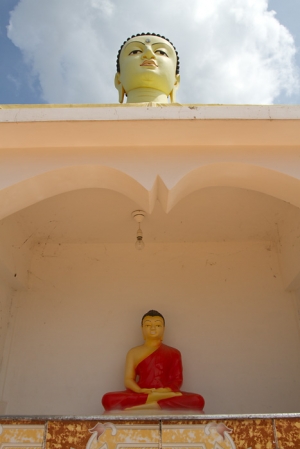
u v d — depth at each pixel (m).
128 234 4.52
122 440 2.60
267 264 4.52
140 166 3.03
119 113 2.88
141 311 4.35
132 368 3.82
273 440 2.56
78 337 4.23
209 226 4.39
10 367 4.08
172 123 2.89
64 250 4.66
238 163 3.03
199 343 4.18
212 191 3.83
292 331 4.21
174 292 4.43
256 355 4.11
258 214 4.19
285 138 3.01
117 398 3.49
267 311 4.30
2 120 2.85
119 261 4.60
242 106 2.92
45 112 2.88
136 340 4.22
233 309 4.32
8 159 3.04
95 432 2.62
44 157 3.04
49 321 4.30
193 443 2.58
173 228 4.42
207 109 2.90
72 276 4.52
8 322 4.25
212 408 3.89
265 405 3.90
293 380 4.00
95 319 4.32
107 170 3.04
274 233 4.51
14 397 3.96
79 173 3.08
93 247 4.68
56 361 4.12
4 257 3.88
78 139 3.00
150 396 3.51
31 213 4.12
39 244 4.68
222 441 2.57
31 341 4.20
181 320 4.29
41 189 3.13
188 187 3.19
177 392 3.59
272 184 3.15
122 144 3.04
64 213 4.15
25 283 4.39
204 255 4.60
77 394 3.98
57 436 2.62
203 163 3.04
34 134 2.95
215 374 4.04
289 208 4.05
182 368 3.91
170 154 3.07
